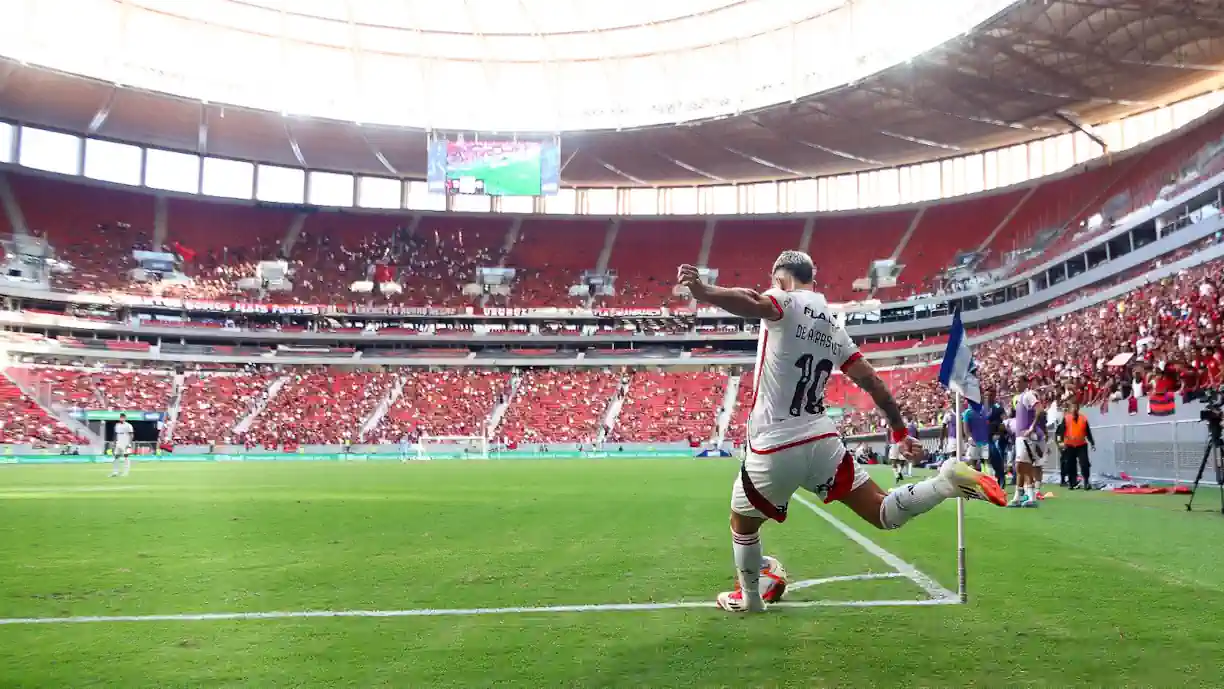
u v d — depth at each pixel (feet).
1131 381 69.41
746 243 200.03
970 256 174.81
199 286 174.60
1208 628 13.75
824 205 199.82
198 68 149.69
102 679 11.07
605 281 195.00
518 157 162.91
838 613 14.96
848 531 28.14
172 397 157.89
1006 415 60.23
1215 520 32.63
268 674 11.27
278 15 148.25
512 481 63.46
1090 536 27.04
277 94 155.33
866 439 104.88
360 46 155.43
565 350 191.21
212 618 14.74
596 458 138.92
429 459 134.62
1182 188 116.26
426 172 198.80
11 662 11.88
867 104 144.05
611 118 161.89
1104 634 13.33
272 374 172.04
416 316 184.96
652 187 208.95
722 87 153.17
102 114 158.51
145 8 139.64
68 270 162.61
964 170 183.52
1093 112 148.87
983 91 136.36
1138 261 121.60
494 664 11.68
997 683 10.72
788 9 138.92
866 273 184.96
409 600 16.38
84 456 134.21
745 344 192.03
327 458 140.56
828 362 13.84
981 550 23.50
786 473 13.67
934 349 172.24
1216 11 103.86
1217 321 69.51
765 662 11.69
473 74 163.02
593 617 14.73
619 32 152.56
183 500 43.96
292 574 19.56
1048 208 166.61
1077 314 127.75
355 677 11.10
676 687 10.56
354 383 172.55
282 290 180.86
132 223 178.19
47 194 171.22
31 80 141.18
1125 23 109.09
